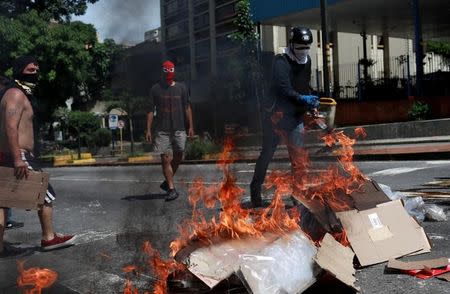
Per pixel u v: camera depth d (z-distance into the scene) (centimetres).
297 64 513
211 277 268
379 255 342
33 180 412
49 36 2320
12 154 404
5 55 2297
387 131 1441
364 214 360
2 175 403
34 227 568
